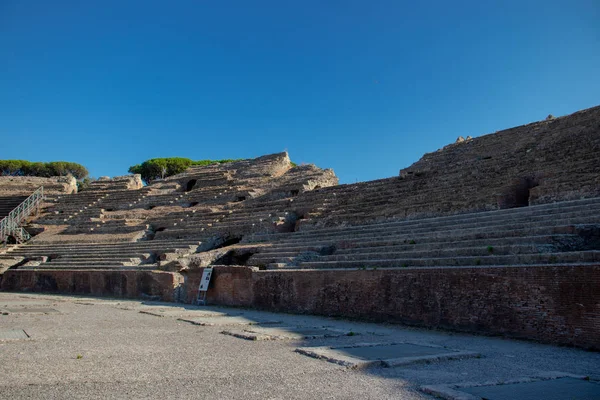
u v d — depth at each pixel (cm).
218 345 1304
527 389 834
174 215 4834
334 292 2005
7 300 2912
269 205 4356
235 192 5034
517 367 1023
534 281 1355
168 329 1645
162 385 870
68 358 1106
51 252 4322
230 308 2464
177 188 6009
